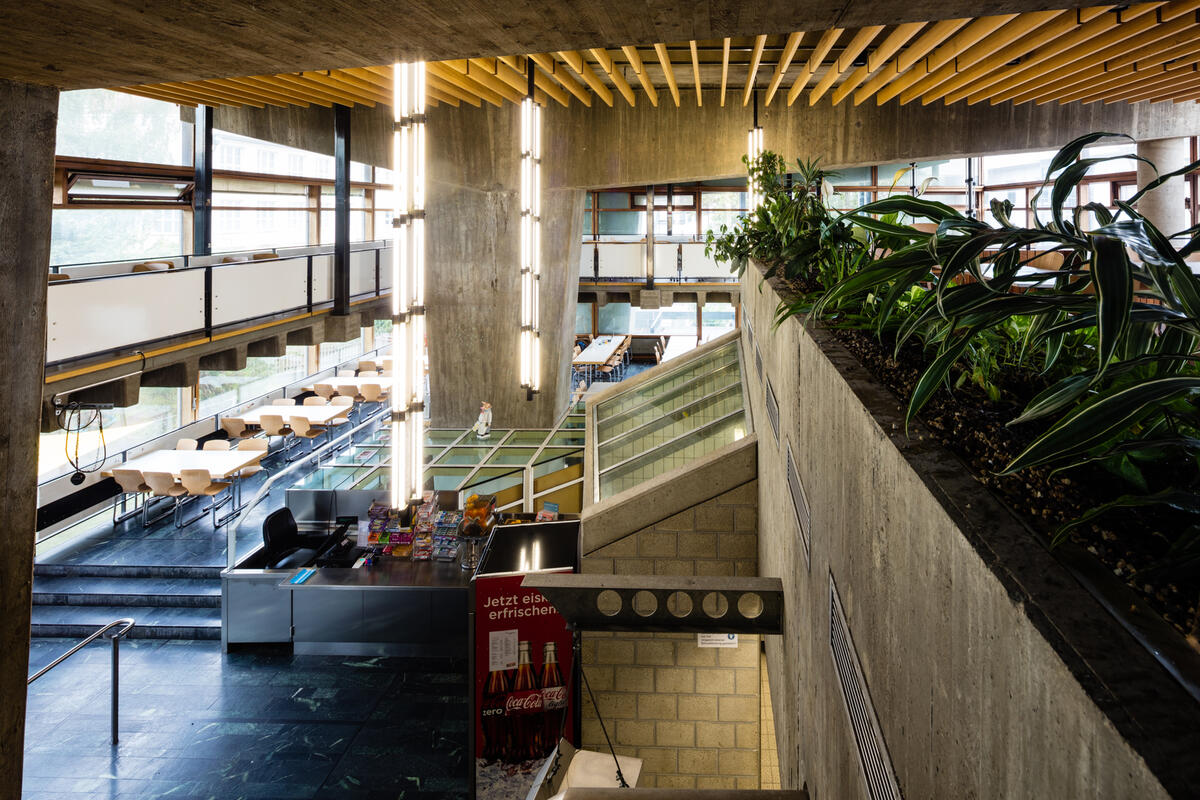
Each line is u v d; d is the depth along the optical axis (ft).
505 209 32.40
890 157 30.58
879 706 4.14
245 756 17.60
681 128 31.37
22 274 8.59
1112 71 20.66
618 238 52.42
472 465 28.17
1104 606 2.16
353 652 22.41
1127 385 2.61
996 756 2.40
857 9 6.52
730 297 51.98
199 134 30.76
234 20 6.56
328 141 32.37
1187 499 2.36
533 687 16.08
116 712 18.04
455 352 33.55
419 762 17.42
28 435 8.85
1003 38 16.94
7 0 6.11
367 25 6.77
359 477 27.55
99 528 29.45
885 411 4.36
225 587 22.12
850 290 4.21
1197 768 1.47
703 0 6.24
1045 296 3.22
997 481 3.19
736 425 21.53
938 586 3.03
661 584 11.29
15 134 8.38
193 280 27.17
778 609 11.12
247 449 31.48
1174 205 29.66
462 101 31.86
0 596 8.74
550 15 6.61
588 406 25.90
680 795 7.97
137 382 24.43
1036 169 39.37
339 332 37.42
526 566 16.35
